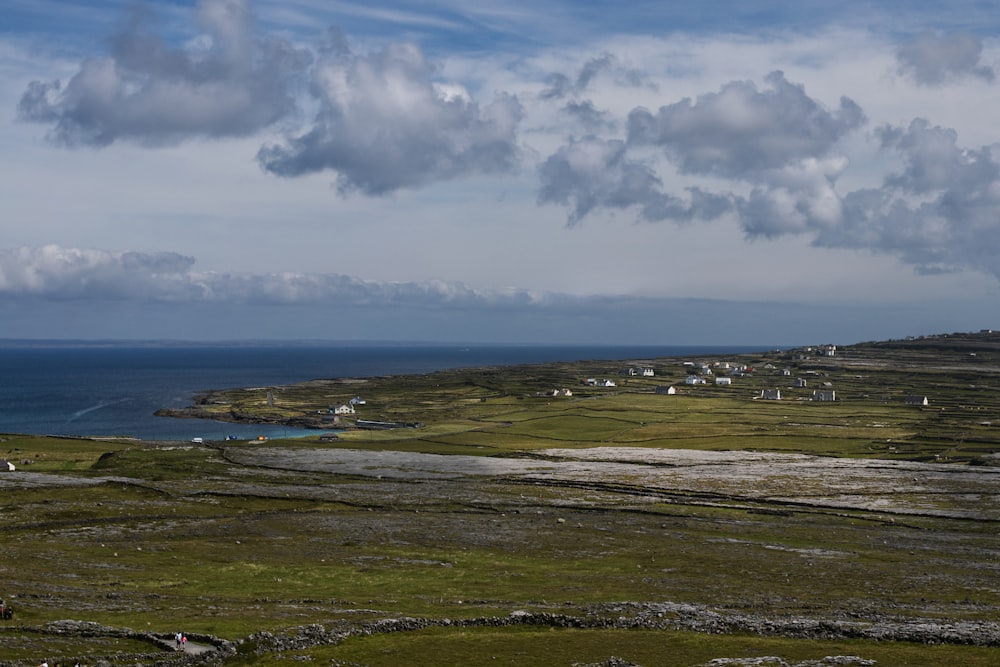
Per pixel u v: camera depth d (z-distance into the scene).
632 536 124.75
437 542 119.06
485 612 77.62
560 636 69.56
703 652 65.25
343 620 73.44
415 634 70.12
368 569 101.00
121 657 61.00
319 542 118.06
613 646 66.75
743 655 64.31
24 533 119.44
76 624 68.00
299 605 80.62
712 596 87.56
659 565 105.50
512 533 125.75
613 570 102.56
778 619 75.06
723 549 115.75
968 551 115.50
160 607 77.62
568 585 93.31
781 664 61.91
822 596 88.00
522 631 71.75
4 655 59.03
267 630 68.94
